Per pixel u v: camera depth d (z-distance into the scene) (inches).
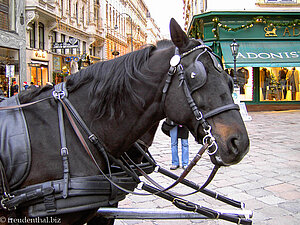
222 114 59.7
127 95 67.1
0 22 681.0
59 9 932.0
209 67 61.9
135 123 67.8
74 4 1067.9
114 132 68.0
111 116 66.7
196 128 61.0
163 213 89.1
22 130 61.8
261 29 639.8
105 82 67.7
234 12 622.2
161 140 353.4
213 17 630.5
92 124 67.9
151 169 97.3
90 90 68.7
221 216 88.6
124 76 67.4
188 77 61.3
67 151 62.3
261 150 279.6
